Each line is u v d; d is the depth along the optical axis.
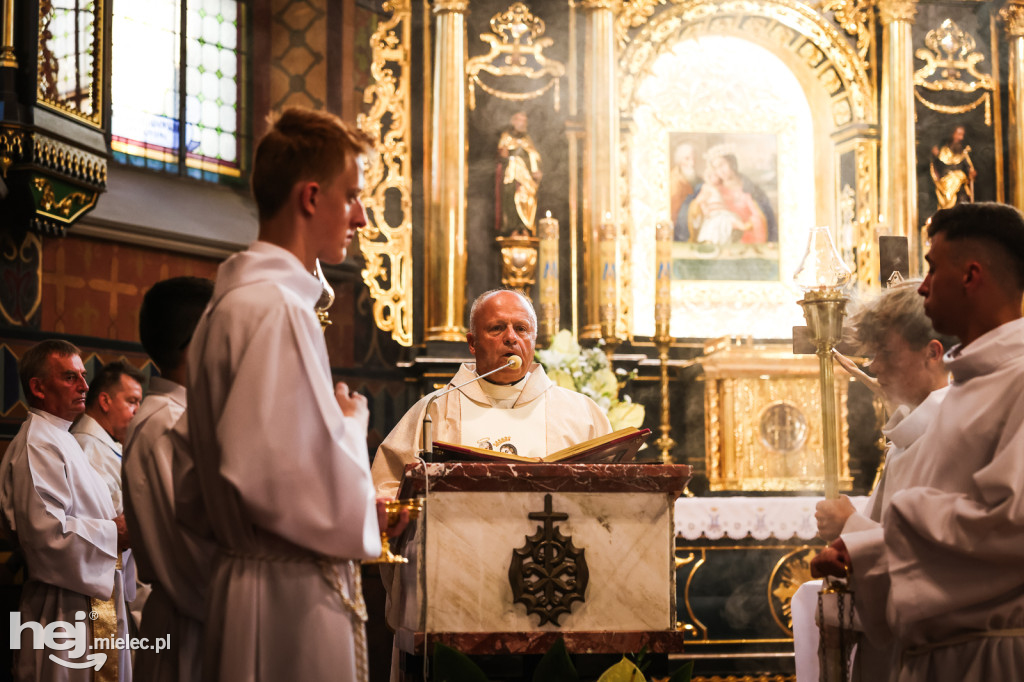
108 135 6.33
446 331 7.36
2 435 5.68
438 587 2.33
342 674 1.95
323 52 7.71
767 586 6.19
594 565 2.39
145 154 7.13
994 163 8.15
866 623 2.24
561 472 2.37
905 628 2.12
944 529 2.06
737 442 6.92
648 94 8.09
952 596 2.07
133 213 6.70
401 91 7.75
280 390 1.90
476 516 2.36
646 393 7.59
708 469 6.99
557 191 7.77
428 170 7.67
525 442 3.81
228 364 1.94
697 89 8.18
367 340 7.50
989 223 2.21
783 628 6.16
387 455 3.68
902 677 2.19
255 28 7.85
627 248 7.67
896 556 2.14
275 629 1.94
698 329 7.90
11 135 5.54
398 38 7.79
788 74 8.30
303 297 2.05
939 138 8.11
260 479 1.86
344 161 2.10
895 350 2.72
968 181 8.07
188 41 7.49
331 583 1.98
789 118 8.26
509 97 7.78
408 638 2.50
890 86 7.96
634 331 7.84
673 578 2.42
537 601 2.34
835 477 2.53
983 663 2.07
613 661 2.51
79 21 6.00
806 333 2.78
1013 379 2.11
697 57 8.21
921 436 2.51
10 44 5.62
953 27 8.19
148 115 7.20
